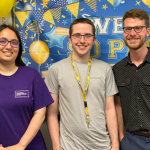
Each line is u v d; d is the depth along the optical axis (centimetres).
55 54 177
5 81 117
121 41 170
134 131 137
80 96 133
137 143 136
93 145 130
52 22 175
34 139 125
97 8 170
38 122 121
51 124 139
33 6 175
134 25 130
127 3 167
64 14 173
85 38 134
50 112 140
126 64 142
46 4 174
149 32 138
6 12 161
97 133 131
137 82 135
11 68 121
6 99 113
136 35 130
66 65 141
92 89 134
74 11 172
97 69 139
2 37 114
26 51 178
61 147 132
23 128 119
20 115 117
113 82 143
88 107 132
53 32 175
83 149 129
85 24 134
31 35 177
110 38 171
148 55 135
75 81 135
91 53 175
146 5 165
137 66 138
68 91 135
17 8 176
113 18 170
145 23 131
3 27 117
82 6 171
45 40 177
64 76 137
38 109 124
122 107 145
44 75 179
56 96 141
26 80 121
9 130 115
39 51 178
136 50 135
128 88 139
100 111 135
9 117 114
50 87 141
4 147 116
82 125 129
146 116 133
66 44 175
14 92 115
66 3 172
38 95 124
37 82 125
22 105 116
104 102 139
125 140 143
